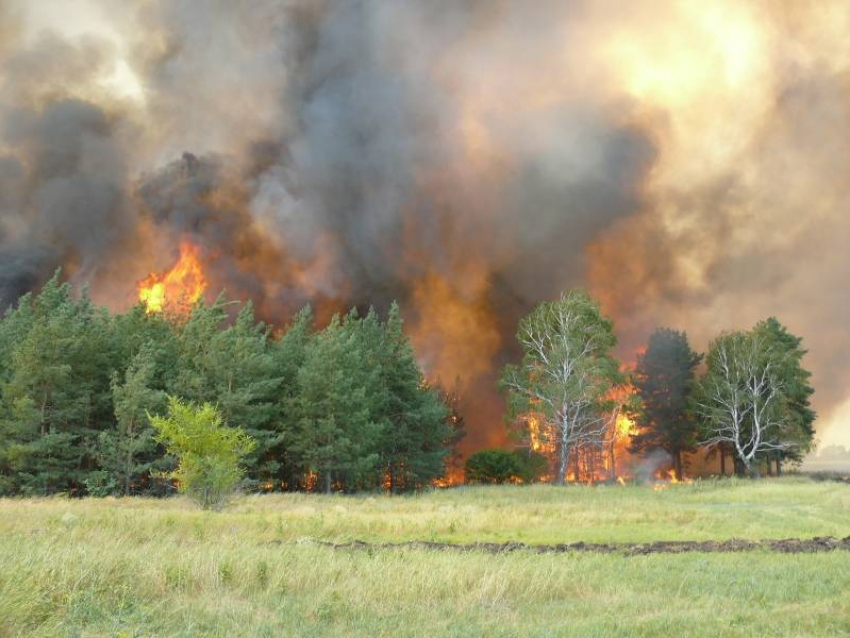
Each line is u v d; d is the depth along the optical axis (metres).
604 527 22.73
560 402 54.56
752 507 30.55
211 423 27.36
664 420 73.62
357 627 7.93
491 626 8.07
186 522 17.91
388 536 19.17
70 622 7.26
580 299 57.22
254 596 9.13
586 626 8.04
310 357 49.59
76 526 15.37
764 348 60.53
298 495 37.81
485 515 24.56
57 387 41.22
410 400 57.19
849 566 12.94
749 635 7.71
